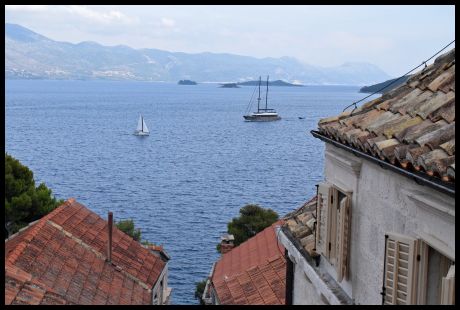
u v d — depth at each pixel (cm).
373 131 970
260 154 15338
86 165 13175
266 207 9225
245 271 2744
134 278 2786
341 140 1064
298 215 1439
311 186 10919
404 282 827
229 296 2606
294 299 1463
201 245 6975
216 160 14238
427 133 835
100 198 9812
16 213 3881
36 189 4303
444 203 747
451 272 721
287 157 14775
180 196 9981
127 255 2970
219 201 9606
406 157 812
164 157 14775
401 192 863
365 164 993
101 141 17862
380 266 936
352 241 1051
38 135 18762
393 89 1134
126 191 10388
